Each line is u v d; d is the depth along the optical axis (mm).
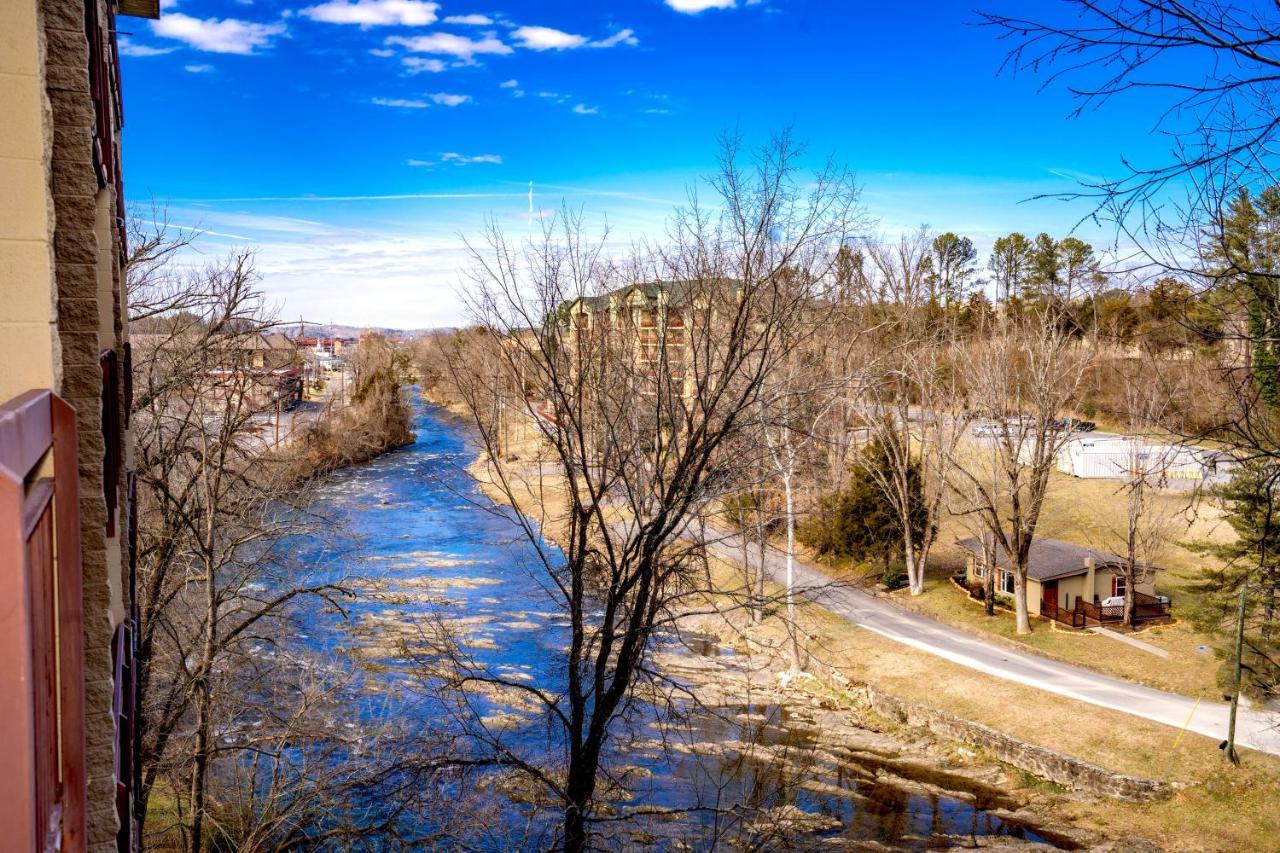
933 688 28094
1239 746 23266
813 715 27406
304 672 17391
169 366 15227
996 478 34656
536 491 46781
